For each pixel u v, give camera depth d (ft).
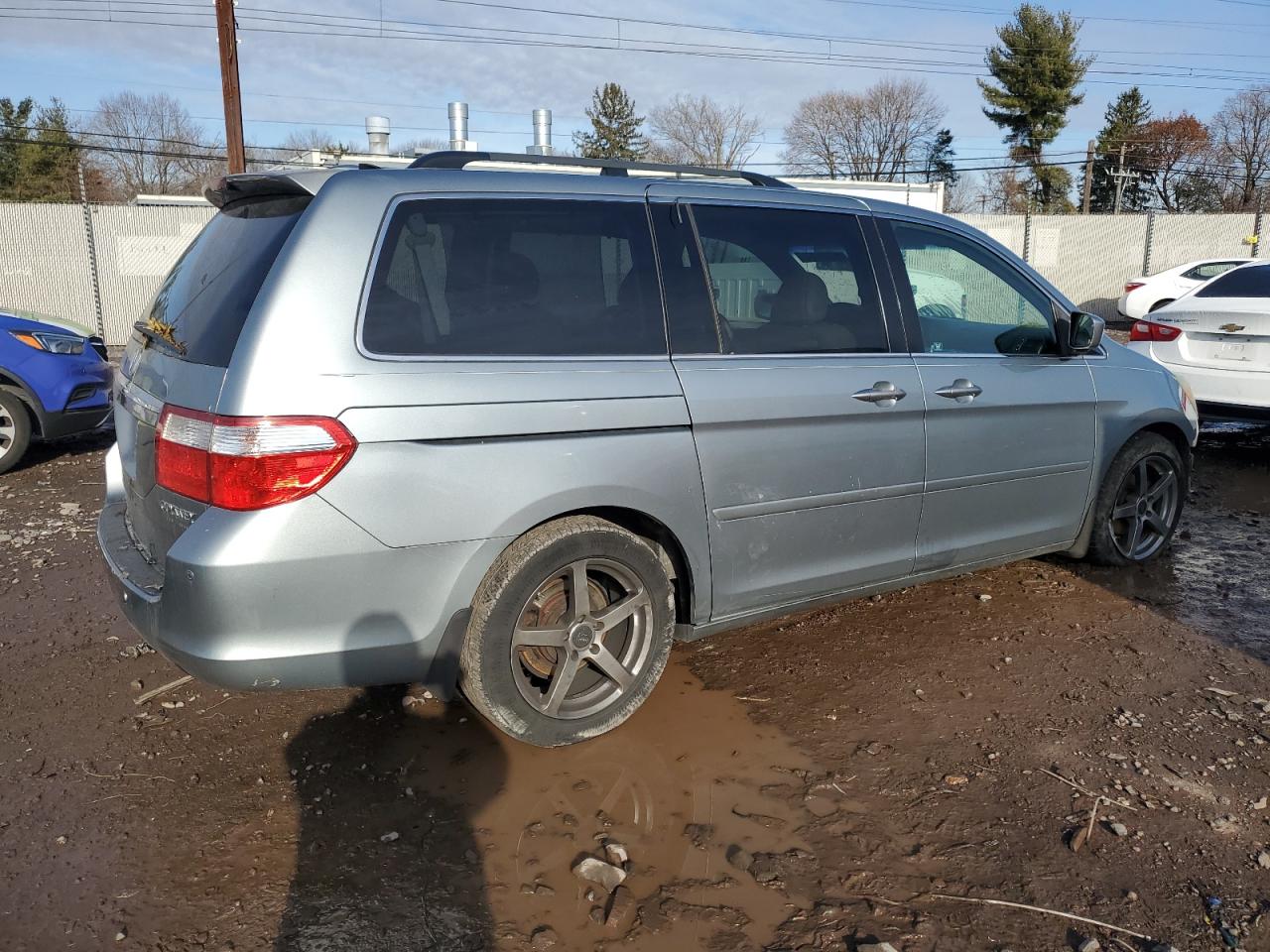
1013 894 8.15
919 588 15.25
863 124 199.52
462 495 8.99
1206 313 23.34
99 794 9.66
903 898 8.12
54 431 24.03
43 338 23.72
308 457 8.28
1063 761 10.17
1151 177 177.37
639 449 9.96
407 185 9.33
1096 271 78.23
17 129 136.46
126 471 10.53
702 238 10.91
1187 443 16.14
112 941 7.64
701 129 177.88
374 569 8.69
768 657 12.75
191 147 158.20
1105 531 15.15
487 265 9.54
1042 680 12.01
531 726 9.91
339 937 7.68
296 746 10.59
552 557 9.60
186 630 8.43
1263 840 8.86
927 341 12.57
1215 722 10.97
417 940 7.64
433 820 9.20
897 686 11.89
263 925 7.82
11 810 9.38
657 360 10.25
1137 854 8.66
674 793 9.64
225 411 8.21
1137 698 11.53
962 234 13.34
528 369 9.41
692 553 10.57
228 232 10.09
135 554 9.99
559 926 7.80
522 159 10.87
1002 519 13.55
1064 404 13.80
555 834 8.98
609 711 10.40
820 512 11.49
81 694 11.78
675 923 7.82
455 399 8.93
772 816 9.26
